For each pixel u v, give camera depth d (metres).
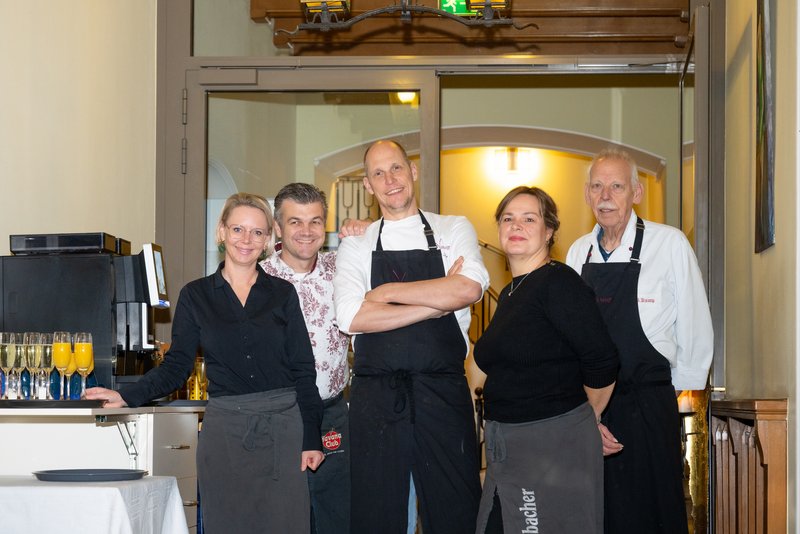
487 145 7.96
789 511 3.13
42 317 3.45
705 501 3.58
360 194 5.03
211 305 3.04
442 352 2.88
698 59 3.93
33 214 3.71
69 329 3.44
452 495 2.83
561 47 5.14
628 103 7.54
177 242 5.03
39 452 3.12
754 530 3.53
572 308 2.66
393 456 2.84
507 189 8.47
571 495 2.64
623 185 3.28
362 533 2.86
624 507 3.15
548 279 2.70
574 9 5.09
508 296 2.80
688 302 3.26
